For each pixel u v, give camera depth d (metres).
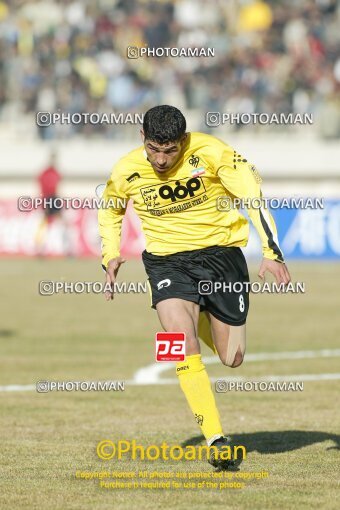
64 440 26.22
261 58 113.50
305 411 30.44
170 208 22.55
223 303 22.61
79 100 109.38
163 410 30.83
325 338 48.47
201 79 109.62
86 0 121.75
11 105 115.62
